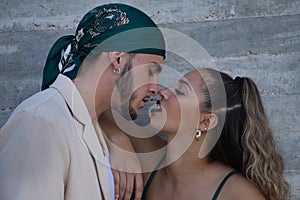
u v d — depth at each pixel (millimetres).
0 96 2346
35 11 2312
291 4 2201
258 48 2230
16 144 1330
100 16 1524
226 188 1652
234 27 2234
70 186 1395
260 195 1644
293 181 2262
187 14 2252
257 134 1695
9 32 2320
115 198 1693
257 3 2217
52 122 1360
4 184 1311
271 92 2238
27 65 2330
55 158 1341
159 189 1781
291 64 2223
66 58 1588
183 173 1730
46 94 1459
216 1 2234
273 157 1724
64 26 2311
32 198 1303
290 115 2238
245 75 2242
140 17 1544
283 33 2215
